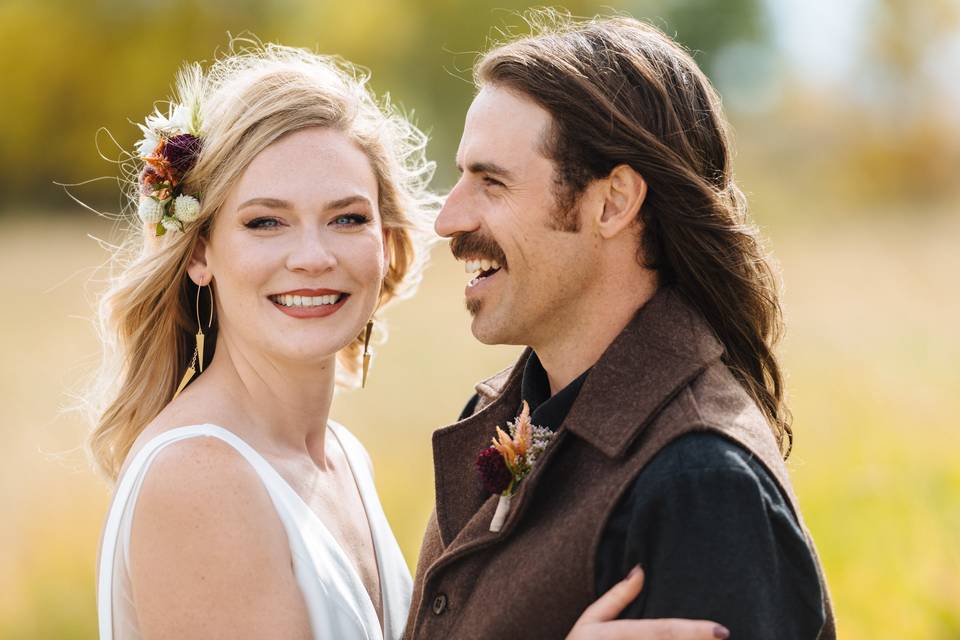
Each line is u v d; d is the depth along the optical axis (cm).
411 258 263
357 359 281
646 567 174
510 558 192
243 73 235
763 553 169
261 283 222
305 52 254
